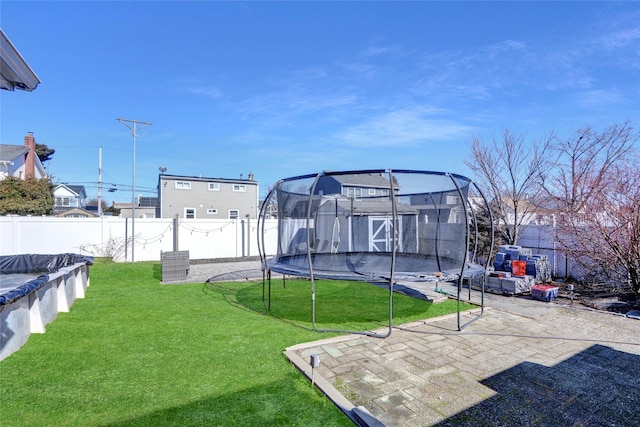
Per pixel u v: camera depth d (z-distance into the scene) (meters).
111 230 11.63
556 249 8.29
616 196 7.06
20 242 10.45
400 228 6.91
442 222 5.89
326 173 4.70
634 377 3.31
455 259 5.56
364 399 2.80
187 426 2.36
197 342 4.06
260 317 5.23
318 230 7.20
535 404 2.78
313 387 2.99
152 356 3.62
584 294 7.13
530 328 4.84
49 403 2.64
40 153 31.59
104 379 3.07
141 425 2.37
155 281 8.47
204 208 23.97
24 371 3.19
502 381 3.18
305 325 4.84
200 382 3.04
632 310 5.90
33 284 3.89
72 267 5.66
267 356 3.66
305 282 8.59
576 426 2.49
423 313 5.62
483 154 12.44
